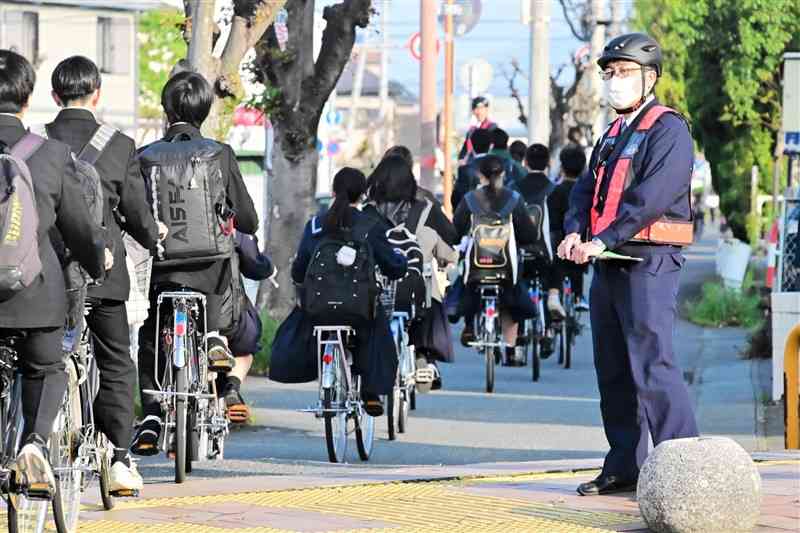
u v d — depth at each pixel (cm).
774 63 3922
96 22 8031
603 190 1177
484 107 3338
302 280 1730
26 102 1036
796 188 2805
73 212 1013
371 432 1745
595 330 1211
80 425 1132
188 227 1384
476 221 2402
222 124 2116
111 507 1211
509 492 1252
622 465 1214
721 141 4259
